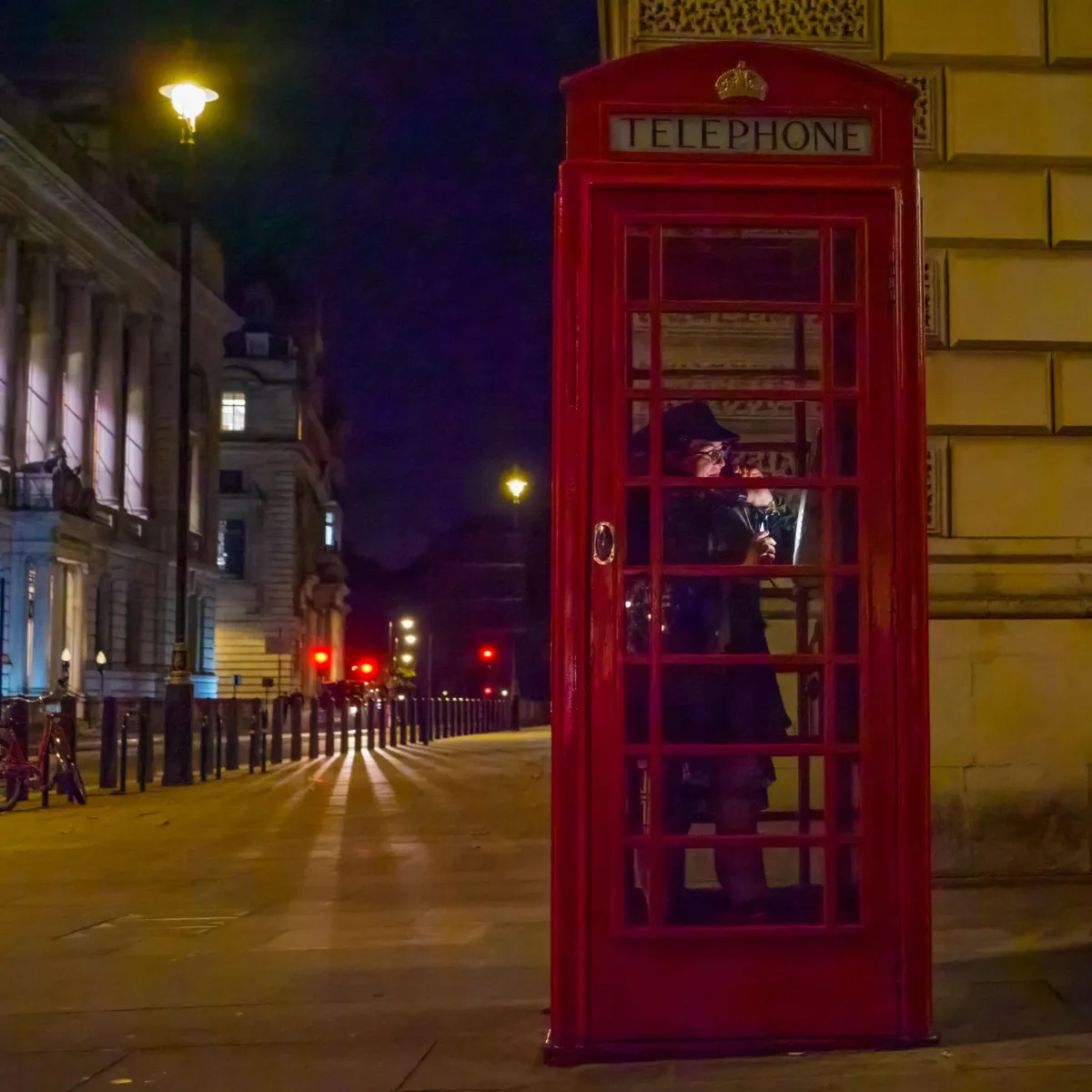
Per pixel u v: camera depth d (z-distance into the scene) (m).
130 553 56.41
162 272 60.97
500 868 8.42
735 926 4.30
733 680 4.49
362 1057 4.32
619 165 4.40
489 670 85.50
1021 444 7.51
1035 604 7.35
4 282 48.19
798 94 4.45
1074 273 7.59
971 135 7.61
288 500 75.88
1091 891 7.07
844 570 4.37
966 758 7.33
